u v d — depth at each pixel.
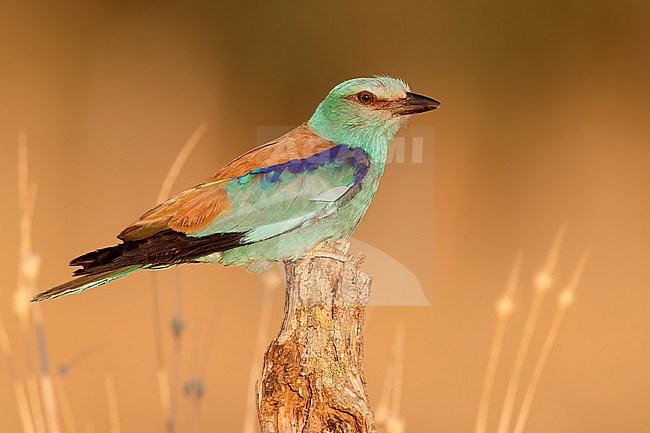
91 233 17.06
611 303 16.09
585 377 14.35
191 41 22.91
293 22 23.12
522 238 17.73
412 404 13.38
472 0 23.09
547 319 15.59
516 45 22.77
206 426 12.84
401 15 23.14
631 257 17.25
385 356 14.30
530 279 16.53
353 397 7.02
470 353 14.55
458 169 19.97
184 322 9.16
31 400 9.09
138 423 12.72
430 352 14.47
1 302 14.54
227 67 22.77
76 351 13.84
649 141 20.91
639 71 22.58
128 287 15.74
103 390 13.28
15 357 13.42
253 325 14.68
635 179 19.61
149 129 20.81
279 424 7.03
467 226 18.03
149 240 7.96
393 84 8.74
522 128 21.36
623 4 22.84
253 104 22.20
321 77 22.80
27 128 20.17
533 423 13.32
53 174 18.78
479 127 21.33
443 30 22.95
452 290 16.08
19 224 17.12
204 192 8.15
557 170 19.92
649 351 14.95
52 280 15.66
